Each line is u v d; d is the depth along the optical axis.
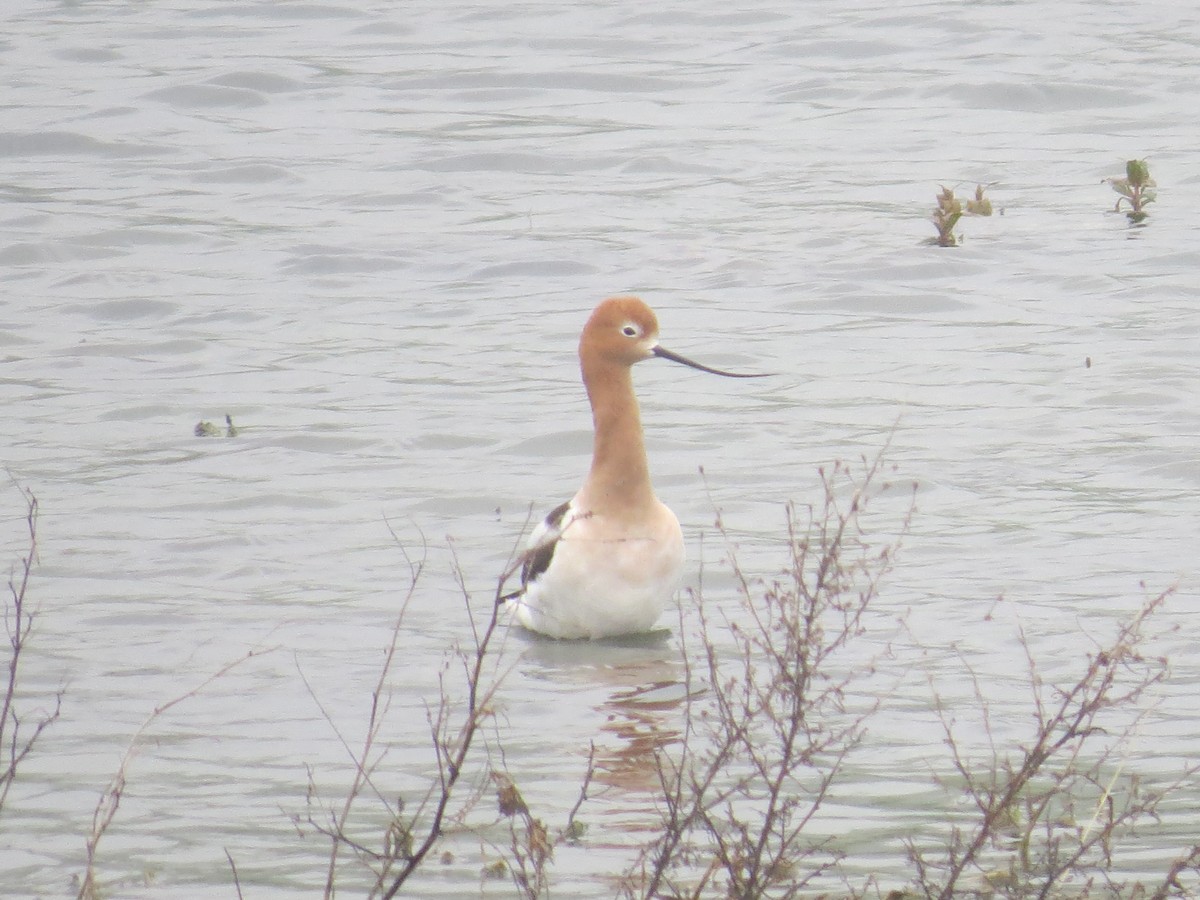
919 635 11.67
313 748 10.24
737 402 17.28
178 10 36.62
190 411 17.25
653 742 10.17
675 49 32.88
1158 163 25.64
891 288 20.84
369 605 12.55
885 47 32.31
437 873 8.70
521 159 26.92
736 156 26.86
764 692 10.46
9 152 27.80
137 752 10.16
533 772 9.80
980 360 18.30
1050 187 24.72
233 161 27.02
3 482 15.23
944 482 14.84
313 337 19.70
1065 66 30.41
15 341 19.59
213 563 13.36
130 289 21.47
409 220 24.31
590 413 16.95
